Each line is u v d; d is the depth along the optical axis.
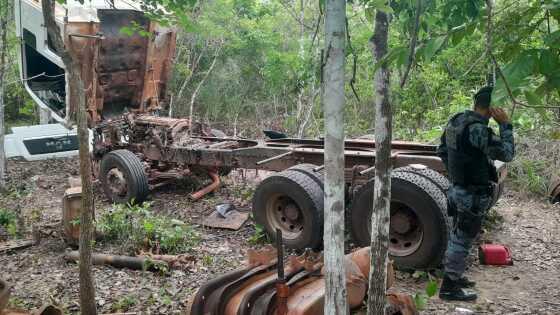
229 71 16.66
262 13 15.75
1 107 9.19
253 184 9.21
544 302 5.04
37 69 10.60
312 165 6.70
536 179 8.34
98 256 5.93
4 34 9.16
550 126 8.66
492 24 2.29
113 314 4.58
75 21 8.29
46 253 6.39
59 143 11.66
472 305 4.96
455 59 10.20
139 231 6.47
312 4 14.87
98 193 9.09
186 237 6.58
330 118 2.76
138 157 8.68
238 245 6.62
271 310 3.73
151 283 5.49
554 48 1.98
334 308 2.90
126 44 9.06
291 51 14.51
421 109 11.04
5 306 3.79
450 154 4.89
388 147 2.96
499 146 4.62
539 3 2.15
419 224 5.70
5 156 10.77
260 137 14.48
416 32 2.67
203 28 13.76
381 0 2.71
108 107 9.91
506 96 2.00
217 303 3.84
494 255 5.90
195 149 8.04
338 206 2.82
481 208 4.87
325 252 2.89
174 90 16.38
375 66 2.54
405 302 4.02
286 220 6.59
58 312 3.88
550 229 7.00
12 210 8.12
